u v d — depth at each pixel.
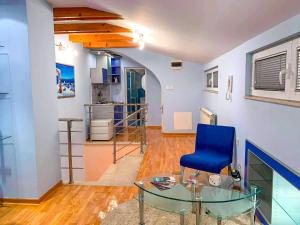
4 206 2.82
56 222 2.48
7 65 2.73
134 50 6.66
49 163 3.11
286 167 1.89
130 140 6.34
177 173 2.87
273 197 2.32
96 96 7.23
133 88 7.95
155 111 7.92
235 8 1.84
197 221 2.15
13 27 2.68
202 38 3.25
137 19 3.17
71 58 5.38
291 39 1.97
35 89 2.81
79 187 3.33
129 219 2.54
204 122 5.48
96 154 5.97
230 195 2.24
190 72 6.65
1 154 2.84
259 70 2.69
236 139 3.35
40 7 2.94
